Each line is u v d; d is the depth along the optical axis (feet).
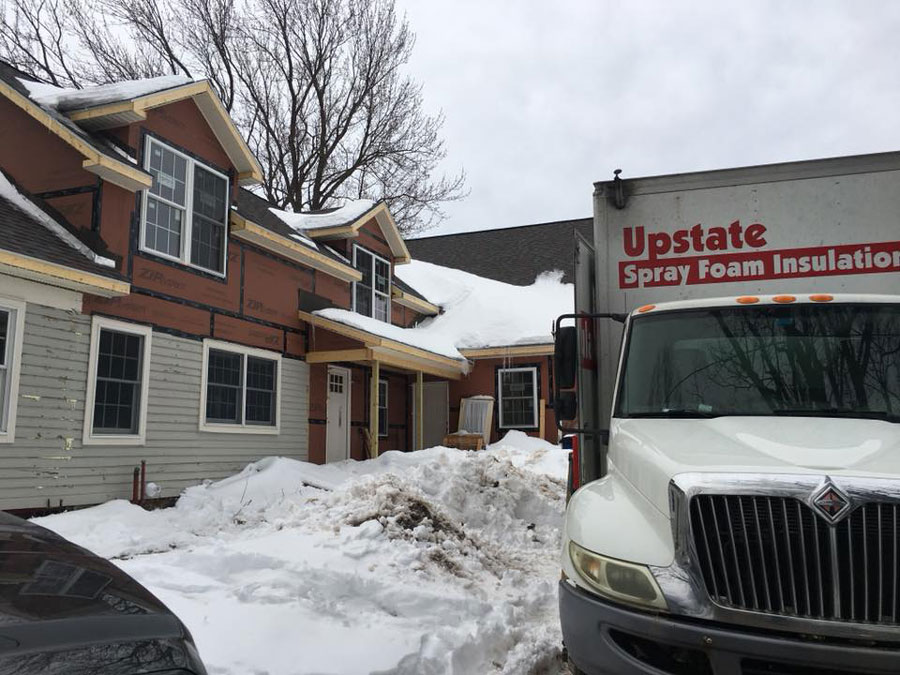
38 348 27.86
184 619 14.10
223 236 38.96
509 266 81.35
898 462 9.48
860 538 8.66
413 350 50.75
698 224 16.43
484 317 67.92
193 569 18.01
